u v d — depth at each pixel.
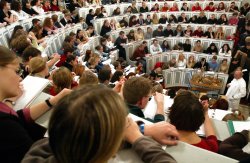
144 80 1.99
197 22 14.08
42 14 9.46
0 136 1.17
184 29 13.64
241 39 12.34
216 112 4.77
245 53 10.31
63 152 0.71
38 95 1.76
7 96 1.35
